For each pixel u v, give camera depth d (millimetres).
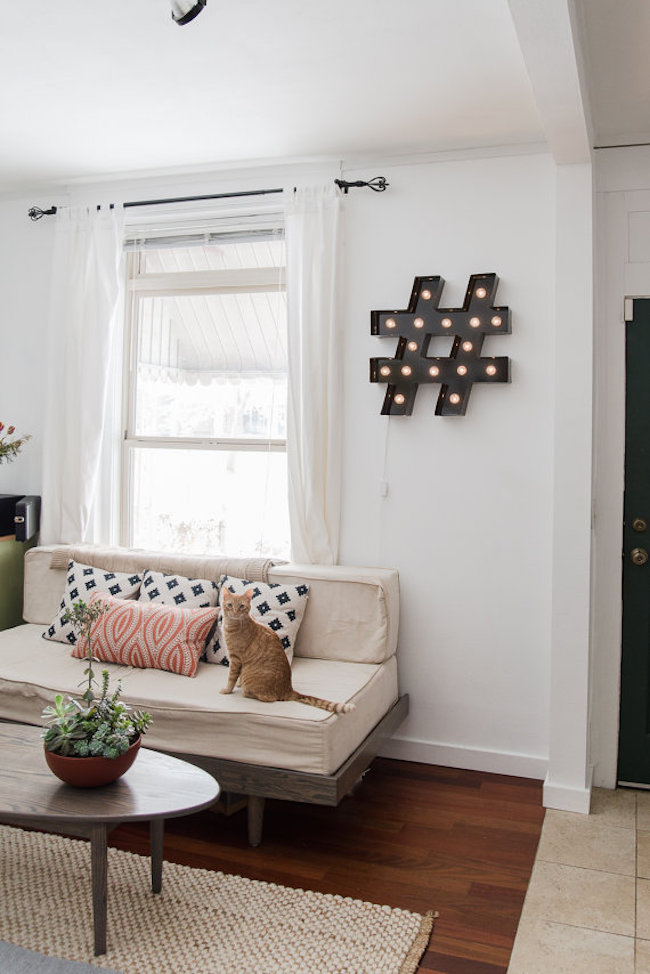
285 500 3932
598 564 3455
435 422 3572
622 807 3240
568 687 3227
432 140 3449
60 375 4152
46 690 3100
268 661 2932
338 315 3658
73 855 2709
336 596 3453
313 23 2506
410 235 3611
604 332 3426
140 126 3363
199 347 4090
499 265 3484
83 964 2131
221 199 3918
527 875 2684
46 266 4262
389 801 3221
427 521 3598
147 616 3334
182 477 4133
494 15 2439
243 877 2607
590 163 3201
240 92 3014
